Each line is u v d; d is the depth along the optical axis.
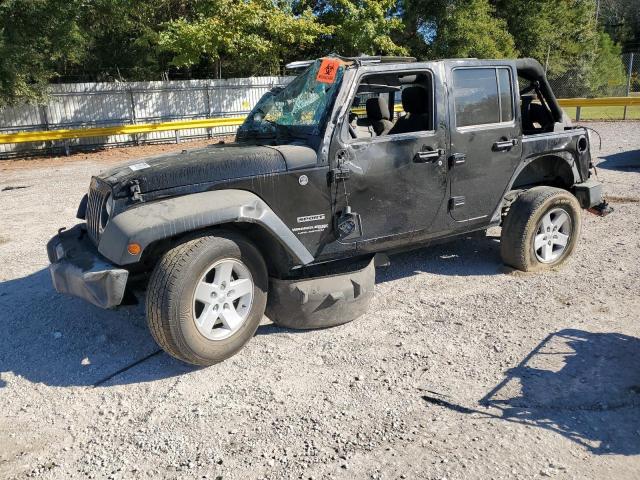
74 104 18.39
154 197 3.81
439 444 3.06
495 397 3.49
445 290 5.21
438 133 4.71
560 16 28.00
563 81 28.00
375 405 3.45
